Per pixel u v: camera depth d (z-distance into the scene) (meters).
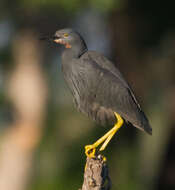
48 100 18.86
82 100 10.91
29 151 18.86
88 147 10.51
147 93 16.80
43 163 16.69
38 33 17.77
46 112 18.70
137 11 16.39
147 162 16.12
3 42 18.09
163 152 16.23
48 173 16.48
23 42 18.03
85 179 9.01
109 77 10.69
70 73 10.84
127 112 10.73
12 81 18.53
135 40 16.83
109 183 9.07
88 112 11.02
